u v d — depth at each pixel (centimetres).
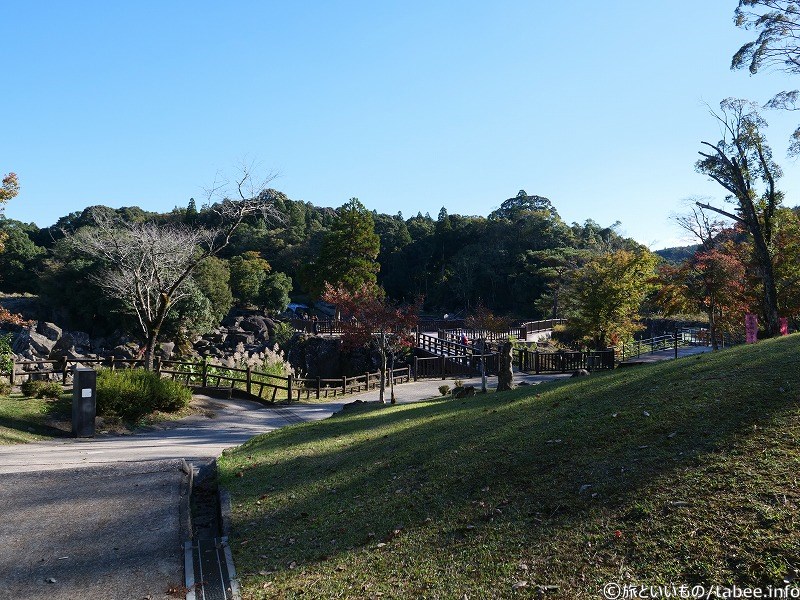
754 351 988
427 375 2897
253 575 566
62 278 4225
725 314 2470
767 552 405
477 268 7638
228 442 1421
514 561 477
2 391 1681
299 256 8306
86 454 1191
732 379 793
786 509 447
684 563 417
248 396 2202
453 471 727
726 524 448
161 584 559
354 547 586
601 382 1079
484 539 529
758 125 2266
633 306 3434
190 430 1603
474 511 597
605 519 502
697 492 503
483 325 4188
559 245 7325
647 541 453
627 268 3362
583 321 3509
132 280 2542
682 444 613
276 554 610
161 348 3512
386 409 1588
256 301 6694
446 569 492
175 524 724
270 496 809
